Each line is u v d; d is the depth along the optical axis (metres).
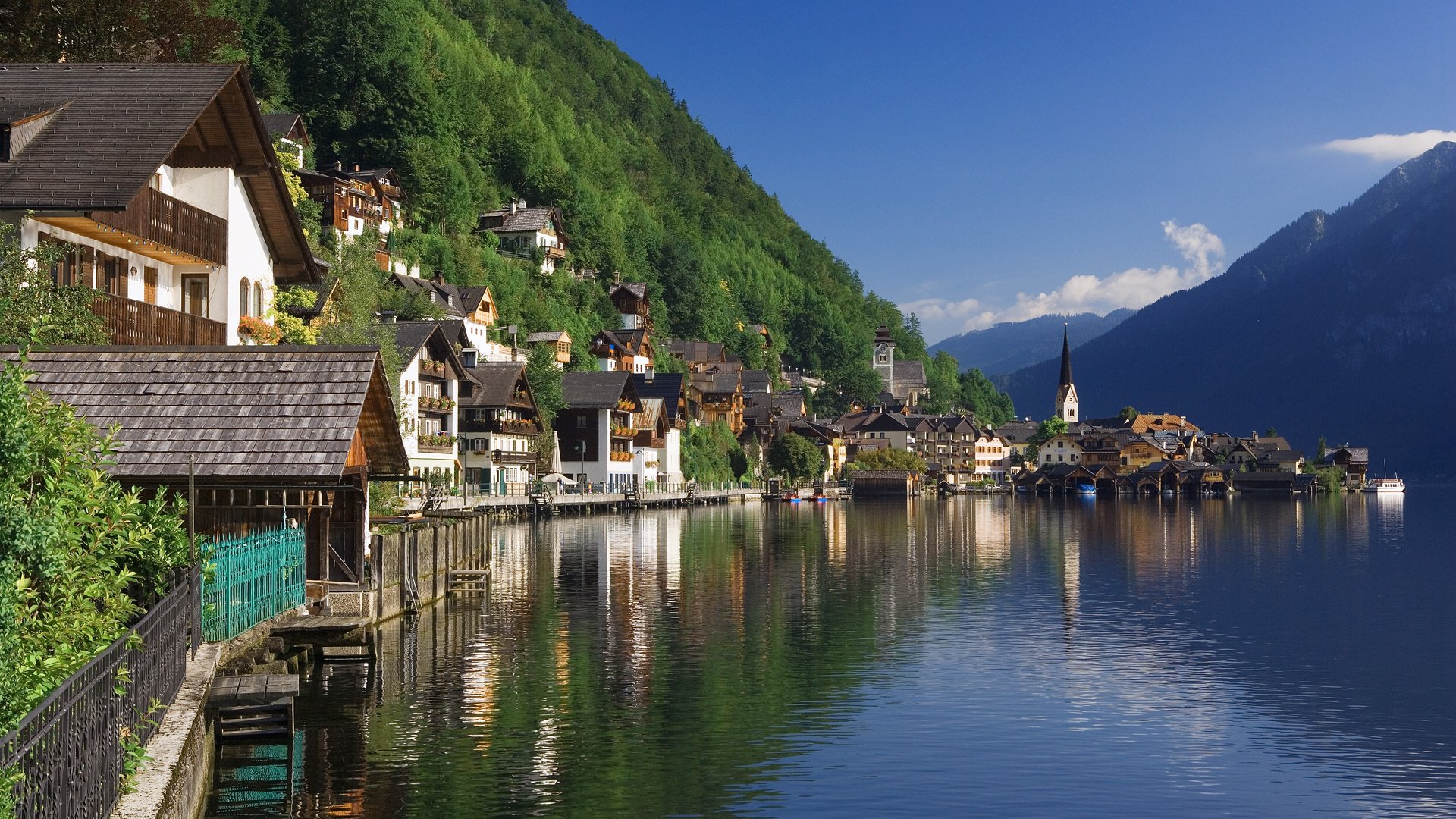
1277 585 63.38
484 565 63.31
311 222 109.88
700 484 170.00
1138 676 37.16
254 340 48.22
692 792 24.66
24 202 35.66
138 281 42.91
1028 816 23.64
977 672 37.44
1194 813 24.05
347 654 37.94
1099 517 145.50
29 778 11.87
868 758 27.36
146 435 29.98
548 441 133.50
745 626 46.03
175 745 18.56
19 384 16.47
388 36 182.75
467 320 141.62
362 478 34.03
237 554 28.97
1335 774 26.81
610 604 52.00
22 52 60.66
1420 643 43.91
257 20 174.12
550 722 29.94
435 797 23.78
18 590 15.85
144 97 40.50
